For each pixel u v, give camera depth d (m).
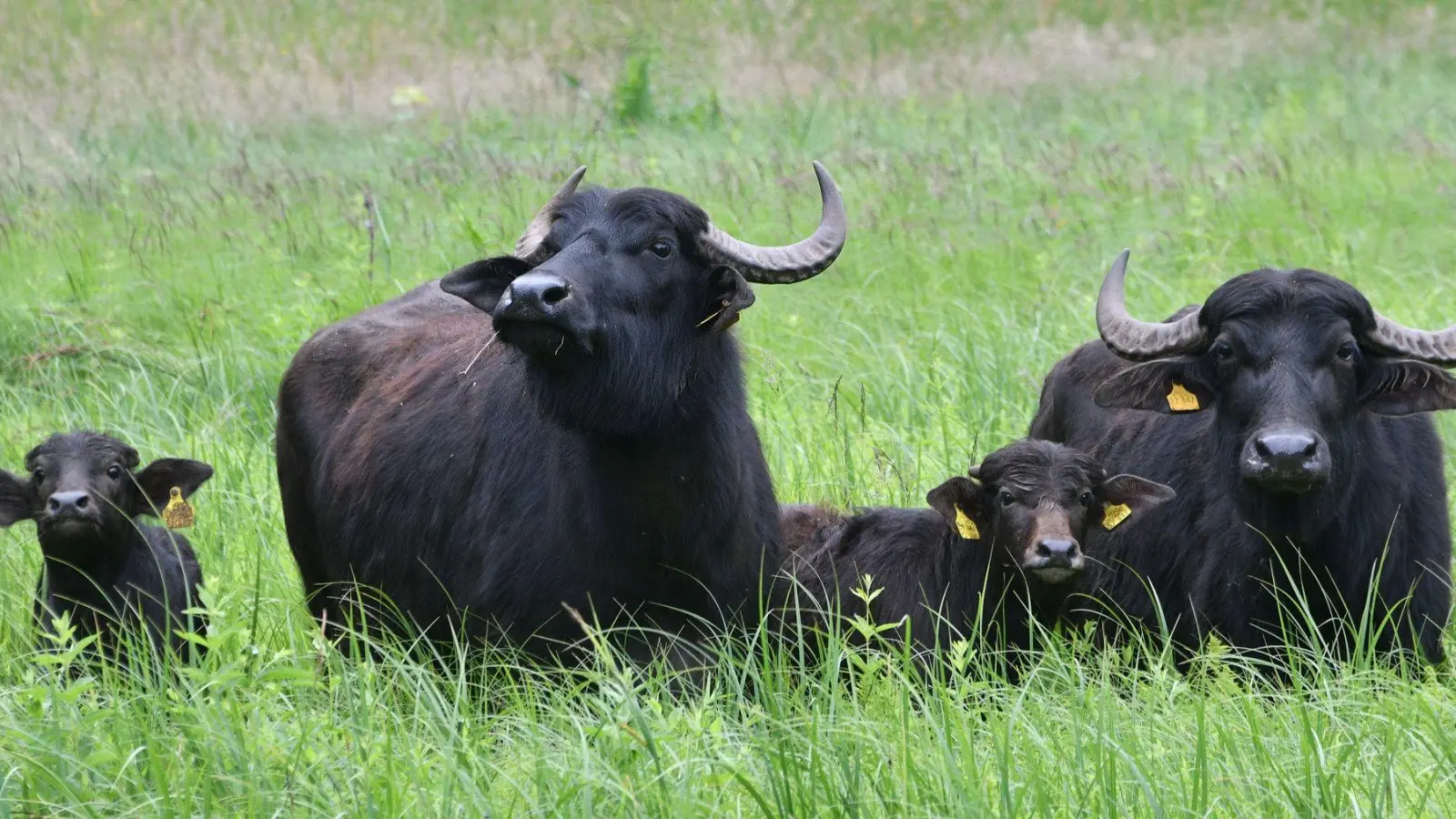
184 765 9.88
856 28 47.75
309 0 50.59
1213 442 13.53
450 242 26.27
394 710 11.15
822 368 21.48
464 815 9.70
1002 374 20.16
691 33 45.81
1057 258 25.78
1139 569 14.24
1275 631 13.27
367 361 14.37
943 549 14.05
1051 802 9.71
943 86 42.22
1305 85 39.97
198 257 26.86
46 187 31.95
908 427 19.05
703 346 11.96
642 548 11.73
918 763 10.34
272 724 10.40
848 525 14.93
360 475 13.22
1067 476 13.24
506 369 12.45
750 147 35.41
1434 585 13.48
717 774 9.88
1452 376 12.79
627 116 38.25
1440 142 33.44
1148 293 23.38
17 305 23.48
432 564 12.52
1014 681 13.34
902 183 30.36
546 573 11.71
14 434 19.05
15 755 10.07
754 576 12.26
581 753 10.01
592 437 11.62
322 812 9.52
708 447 11.77
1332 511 12.74
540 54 45.09
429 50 46.59
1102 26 47.78
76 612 13.55
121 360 21.62
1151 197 29.09
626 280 11.43
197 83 42.84
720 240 11.99
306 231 27.84
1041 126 37.28
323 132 38.50
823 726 10.51
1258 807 9.77
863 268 25.75
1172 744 10.70
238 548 15.61
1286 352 12.63
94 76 43.19
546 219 12.34
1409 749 10.69
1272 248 25.98
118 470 13.67
